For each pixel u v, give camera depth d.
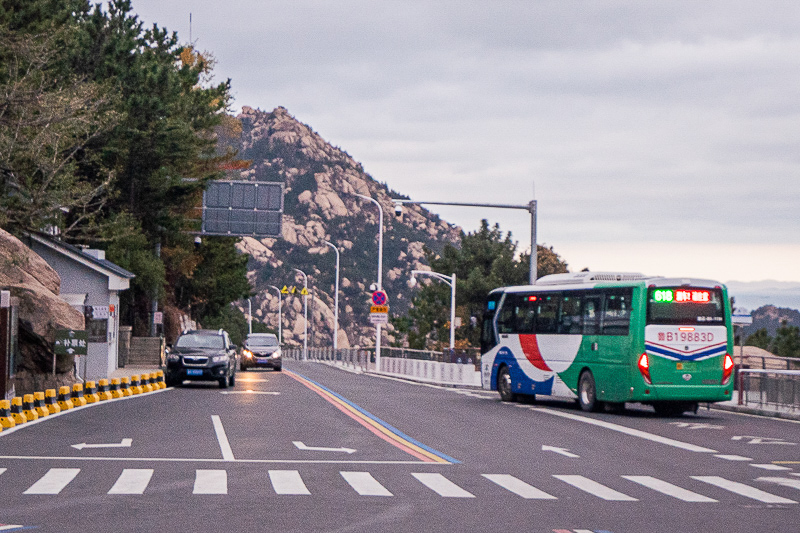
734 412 29.17
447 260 90.31
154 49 62.69
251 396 31.19
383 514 10.76
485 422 23.31
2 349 23.56
